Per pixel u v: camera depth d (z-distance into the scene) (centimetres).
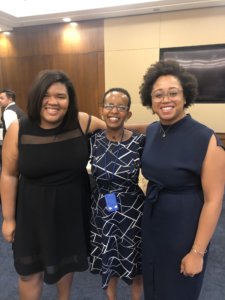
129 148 142
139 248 147
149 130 135
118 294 198
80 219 145
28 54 575
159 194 121
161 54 496
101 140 146
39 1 480
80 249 147
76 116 139
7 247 262
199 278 121
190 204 115
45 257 138
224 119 483
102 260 144
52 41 554
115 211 140
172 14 477
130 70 519
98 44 528
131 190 142
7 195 141
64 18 509
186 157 113
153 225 125
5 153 138
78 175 142
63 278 161
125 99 143
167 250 122
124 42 512
